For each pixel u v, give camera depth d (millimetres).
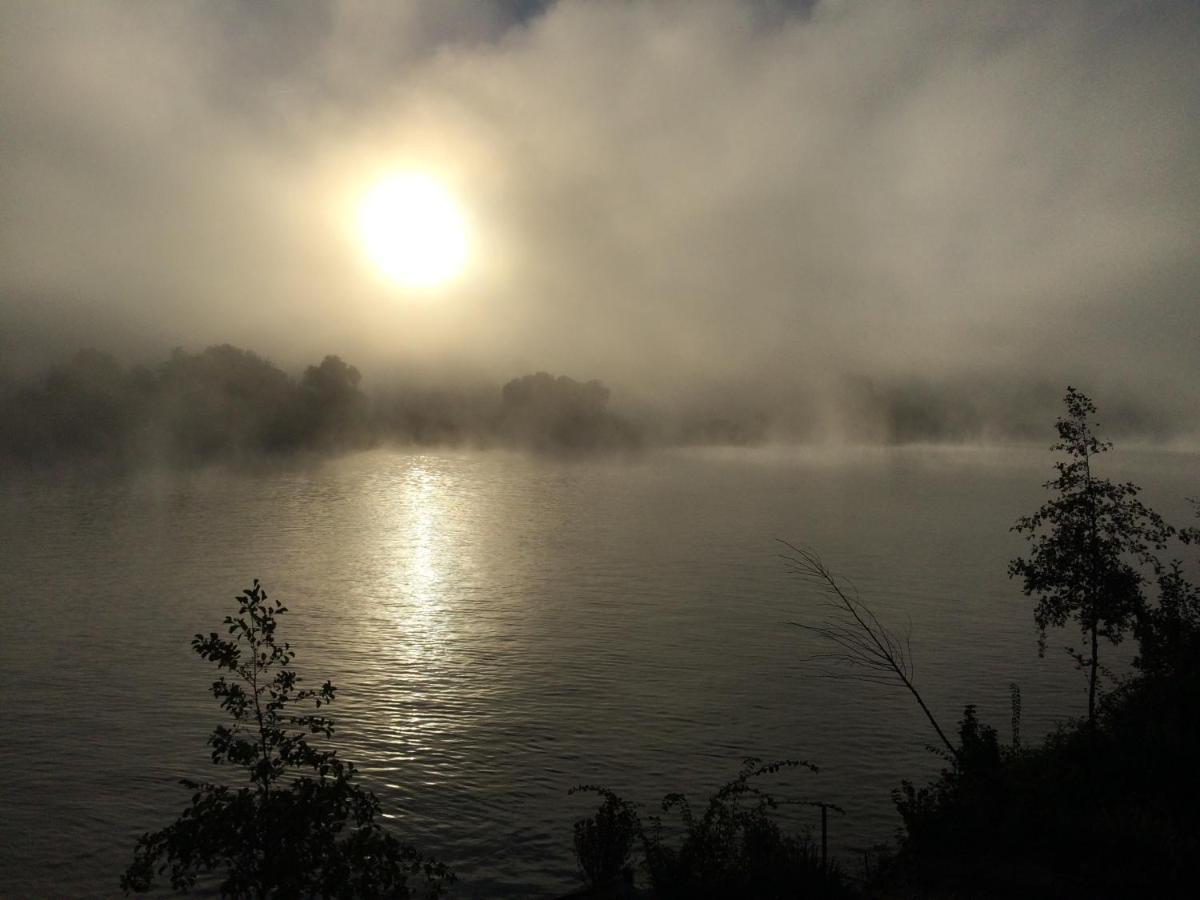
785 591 107750
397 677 70062
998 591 106125
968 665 72375
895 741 54656
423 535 161750
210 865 17391
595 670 72250
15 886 36969
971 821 21266
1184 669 27391
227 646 19078
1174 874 17297
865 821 41594
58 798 45844
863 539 154000
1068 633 83625
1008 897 17719
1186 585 30984
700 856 22688
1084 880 17906
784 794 45906
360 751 52812
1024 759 26344
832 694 64938
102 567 126500
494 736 55812
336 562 132250
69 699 63812
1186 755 22844
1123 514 31375
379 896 18406
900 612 94375
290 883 17047
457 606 100062
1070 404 32656
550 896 35188
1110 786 22203
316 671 71812
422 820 42938
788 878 20875
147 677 69688
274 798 17641
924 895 18531
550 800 45500
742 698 64250
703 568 125312
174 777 48562
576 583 114500
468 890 35781
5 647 80188
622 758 52031
